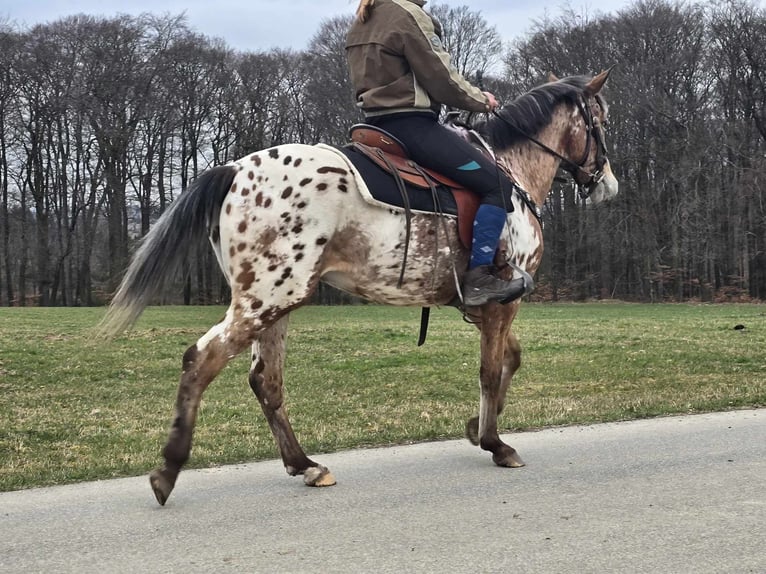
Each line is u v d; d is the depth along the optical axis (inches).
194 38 1822.1
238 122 1781.5
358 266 194.4
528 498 181.8
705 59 1658.5
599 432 261.4
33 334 664.4
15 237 1915.6
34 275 1892.2
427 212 197.9
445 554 146.5
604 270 1796.3
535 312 1117.1
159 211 1811.0
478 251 201.3
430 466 217.5
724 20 1647.4
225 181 189.5
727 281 1696.6
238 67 1817.2
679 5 1670.8
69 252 1856.5
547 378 421.4
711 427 261.9
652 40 1641.2
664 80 1638.8
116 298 185.5
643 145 1652.3
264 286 184.9
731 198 1668.3
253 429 290.8
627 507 172.9
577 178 250.7
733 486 187.5
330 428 287.3
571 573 136.7
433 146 200.8
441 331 685.9
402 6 200.8
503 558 143.9
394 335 647.8
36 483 207.2
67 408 349.4
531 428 274.7
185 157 1839.3
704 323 796.0
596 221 1690.5
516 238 214.5
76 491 197.3
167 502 184.4
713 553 144.1
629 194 1673.2
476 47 1574.8
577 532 156.8
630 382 402.3
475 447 244.2
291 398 367.6
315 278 188.1
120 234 1765.5
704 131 1637.6
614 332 682.2
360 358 514.9
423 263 198.5
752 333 660.1
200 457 234.8
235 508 178.5
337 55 1691.7
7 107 1784.0
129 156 1804.9
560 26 1628.9
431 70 198.8
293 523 166.6
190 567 142.5
